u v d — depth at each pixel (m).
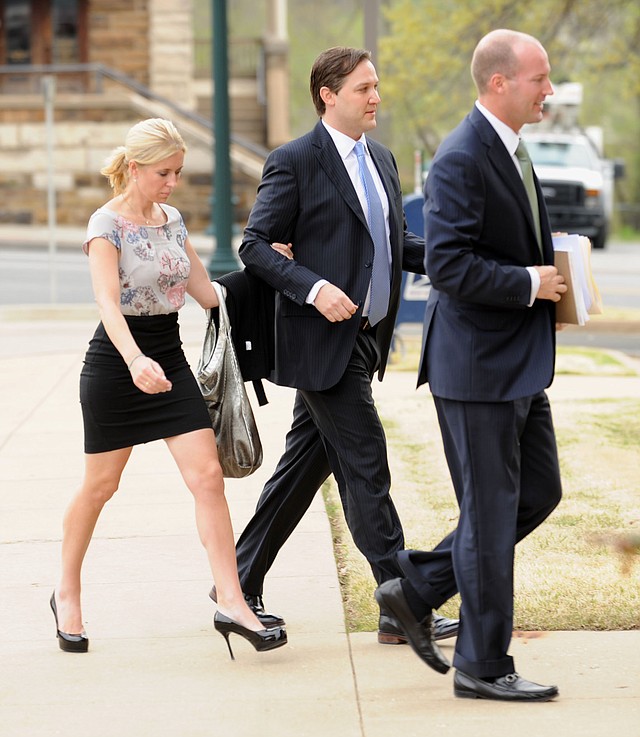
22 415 20.02
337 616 10.86
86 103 55.69
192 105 61.34
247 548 10.52
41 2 61.41
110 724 8.76
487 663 8.85
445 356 8.95
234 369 10.03
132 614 11.02
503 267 8.59
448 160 8.59
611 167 59.88
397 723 8.61
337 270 10.03
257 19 110.75
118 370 9.79
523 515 9.35
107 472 10.01
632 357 27.14
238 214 54.44
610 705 8.82
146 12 60.81
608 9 58.28
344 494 10.19
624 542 7.78
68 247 49.81
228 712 8.90
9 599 11.52
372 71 10.04
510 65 8.49
